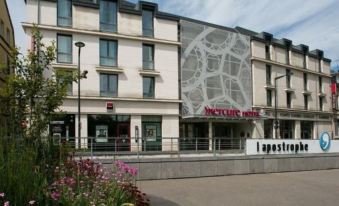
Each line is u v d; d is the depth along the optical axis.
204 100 37.53
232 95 40.09
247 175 17.42
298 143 20.12
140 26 34.22
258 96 42.81
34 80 8.02
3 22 29.64
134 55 33.69
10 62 8.50
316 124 51.28
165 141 31.62
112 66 32.59
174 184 14.16
